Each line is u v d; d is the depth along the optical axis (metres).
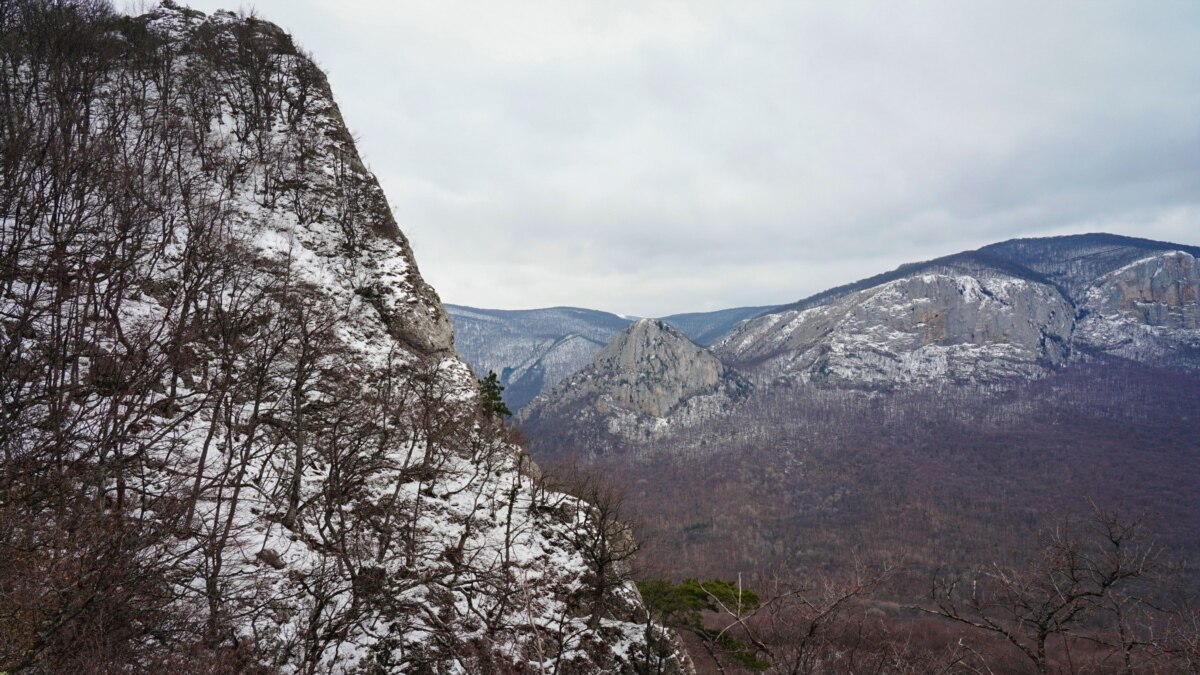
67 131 35.53
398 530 29.50
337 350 38.84
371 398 37.00
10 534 17.44
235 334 32.16
